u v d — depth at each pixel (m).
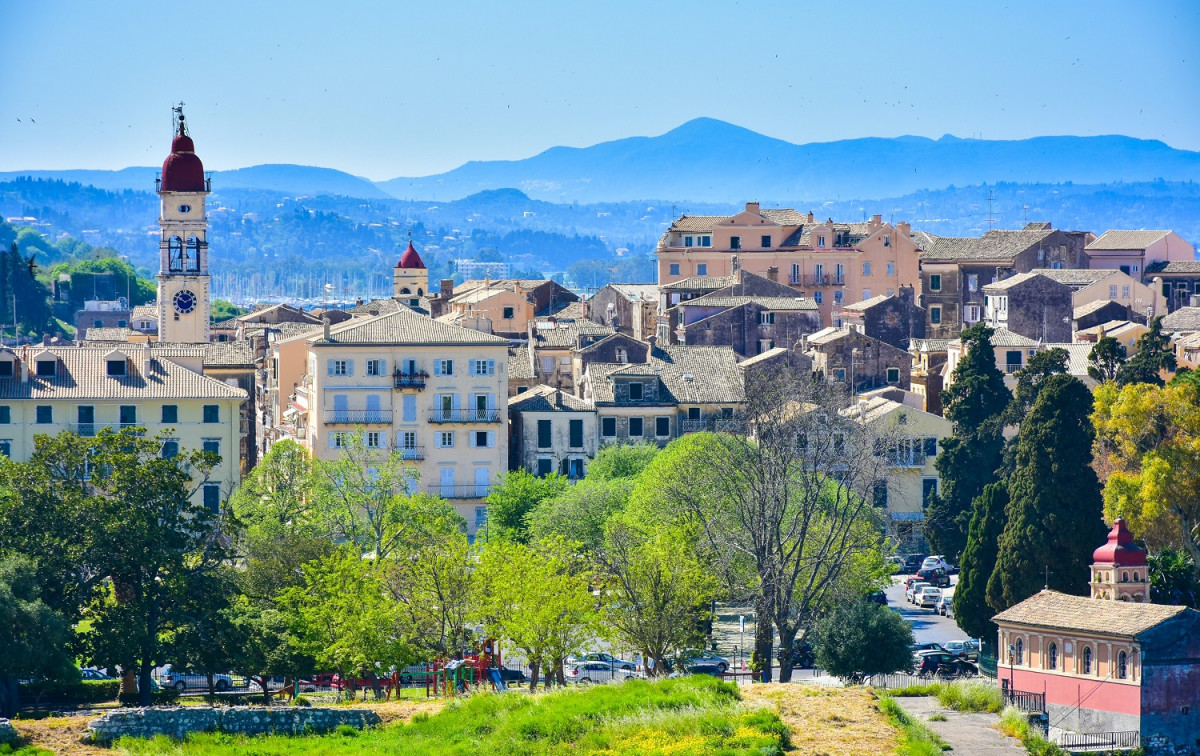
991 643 170.75
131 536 137.38
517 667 160.62
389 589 145.62
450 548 150.88
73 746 104.19
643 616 146.62
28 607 126.00
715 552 157.25
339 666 140.50
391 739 107.00
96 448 145.88
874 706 110.81
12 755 101.31
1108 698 135.75
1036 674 142.00
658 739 103.12
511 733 106.00
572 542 158.25
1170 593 163.00
